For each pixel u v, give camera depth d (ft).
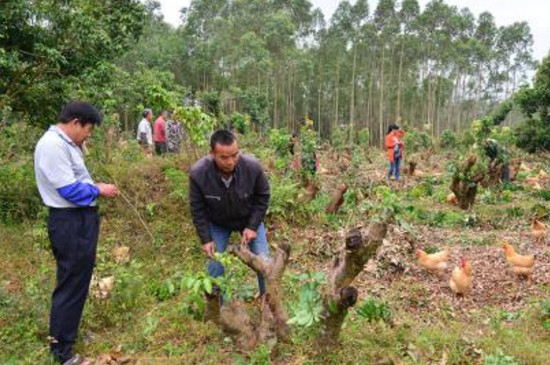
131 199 26.61
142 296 17.06
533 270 21.11
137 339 14.58
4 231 22.85
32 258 20.38
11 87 26.32
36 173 12.66
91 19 26.48
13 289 17.49
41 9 25.39
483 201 36.88
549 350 13.96
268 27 194.49
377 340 14.24
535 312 16.48
